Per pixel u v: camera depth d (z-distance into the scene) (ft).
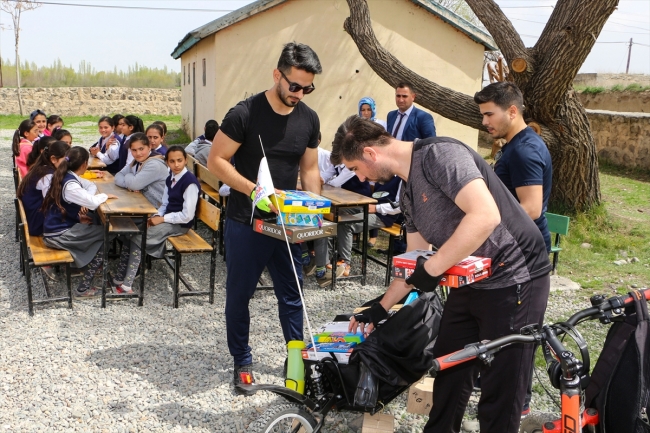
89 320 16.37
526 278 8.21
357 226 20.11
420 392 11.34
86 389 12.72
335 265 19.33
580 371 7.03
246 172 11.94
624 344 7.45
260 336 15.65
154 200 20.21
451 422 9.13
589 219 26.58
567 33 23.20
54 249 17.22
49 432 11.19
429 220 8.21
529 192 10.61
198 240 18.22
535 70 24.90
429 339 9.39
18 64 92.94
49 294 17.83
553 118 25.62
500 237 8.13
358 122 8.38
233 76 43.73
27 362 13.85
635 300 7.48
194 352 14.60
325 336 9.99
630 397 7.20
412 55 45.85
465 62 46.80
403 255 8.70
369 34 26.58
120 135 29.37
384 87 46.57
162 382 13.10
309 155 12.63
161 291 18.89
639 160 41.57
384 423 10.68
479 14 26.21
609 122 44.19
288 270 12.37
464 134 48.24
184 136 66.90
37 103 96.48
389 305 9.45
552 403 12.62
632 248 24.20
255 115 11.51
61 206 17.04
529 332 7.29
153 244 17.90
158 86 134.00
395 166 8.27
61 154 18.29
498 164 11.30
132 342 15.06
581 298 19.01
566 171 26.43
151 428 11.39
